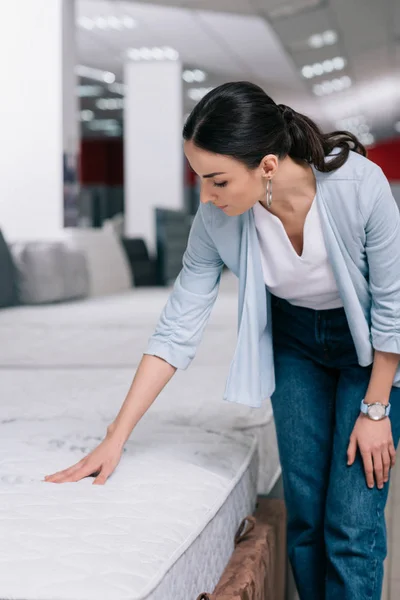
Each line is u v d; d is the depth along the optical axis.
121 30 9.70
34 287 4.99
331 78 13.27
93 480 1.39
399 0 8.77
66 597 0.90
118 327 3.89
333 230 1.42
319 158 1.38
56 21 6.07
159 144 11.45
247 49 10.81
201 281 1.58
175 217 8.24
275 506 1.85
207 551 1.30
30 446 1.60
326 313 1.58
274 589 1.72
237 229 1.50
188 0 8.34
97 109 16.39
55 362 2.94
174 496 1.33
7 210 6.17
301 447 1.60
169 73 11.42
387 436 1.47
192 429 1.82
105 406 2.07
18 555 1.00
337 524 1.48
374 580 1.46
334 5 8.73
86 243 6.24
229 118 1.27
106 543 1.07
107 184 22.66
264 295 1.55
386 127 19.97
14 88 6.11
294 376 1.63
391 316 1.44
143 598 0.95
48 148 6.13
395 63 12.41
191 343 1.57
